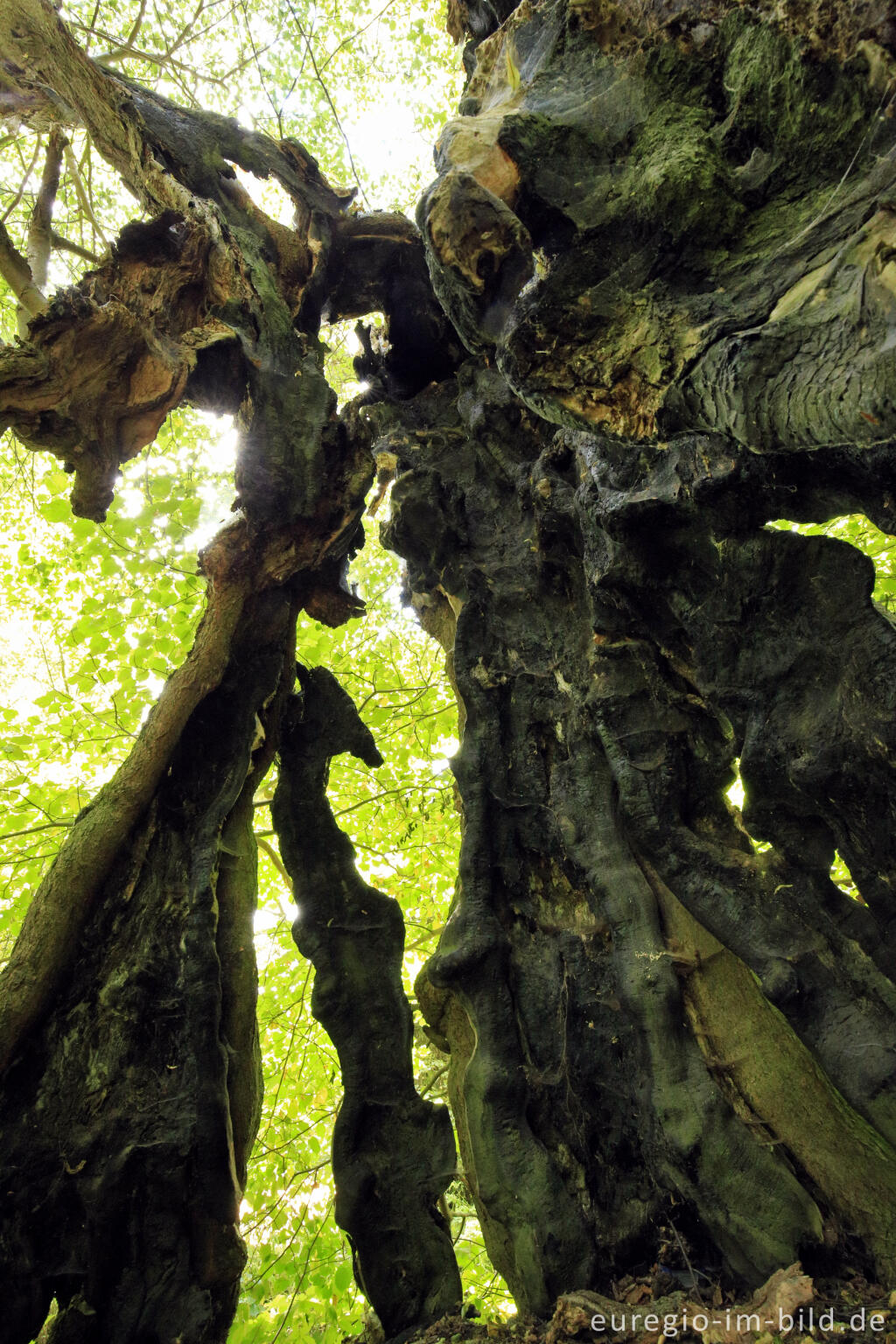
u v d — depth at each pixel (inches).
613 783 197.9
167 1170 178.7
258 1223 323.6
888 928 153.2
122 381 208.8
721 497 161.8
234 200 275.9
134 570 350.0
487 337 166.6
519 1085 178.7
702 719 191.6
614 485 184.1
